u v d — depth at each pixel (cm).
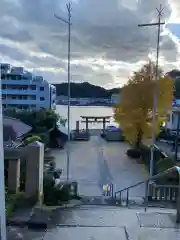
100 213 675
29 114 3222
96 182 1717
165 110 2669
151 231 580
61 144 2942
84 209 716
